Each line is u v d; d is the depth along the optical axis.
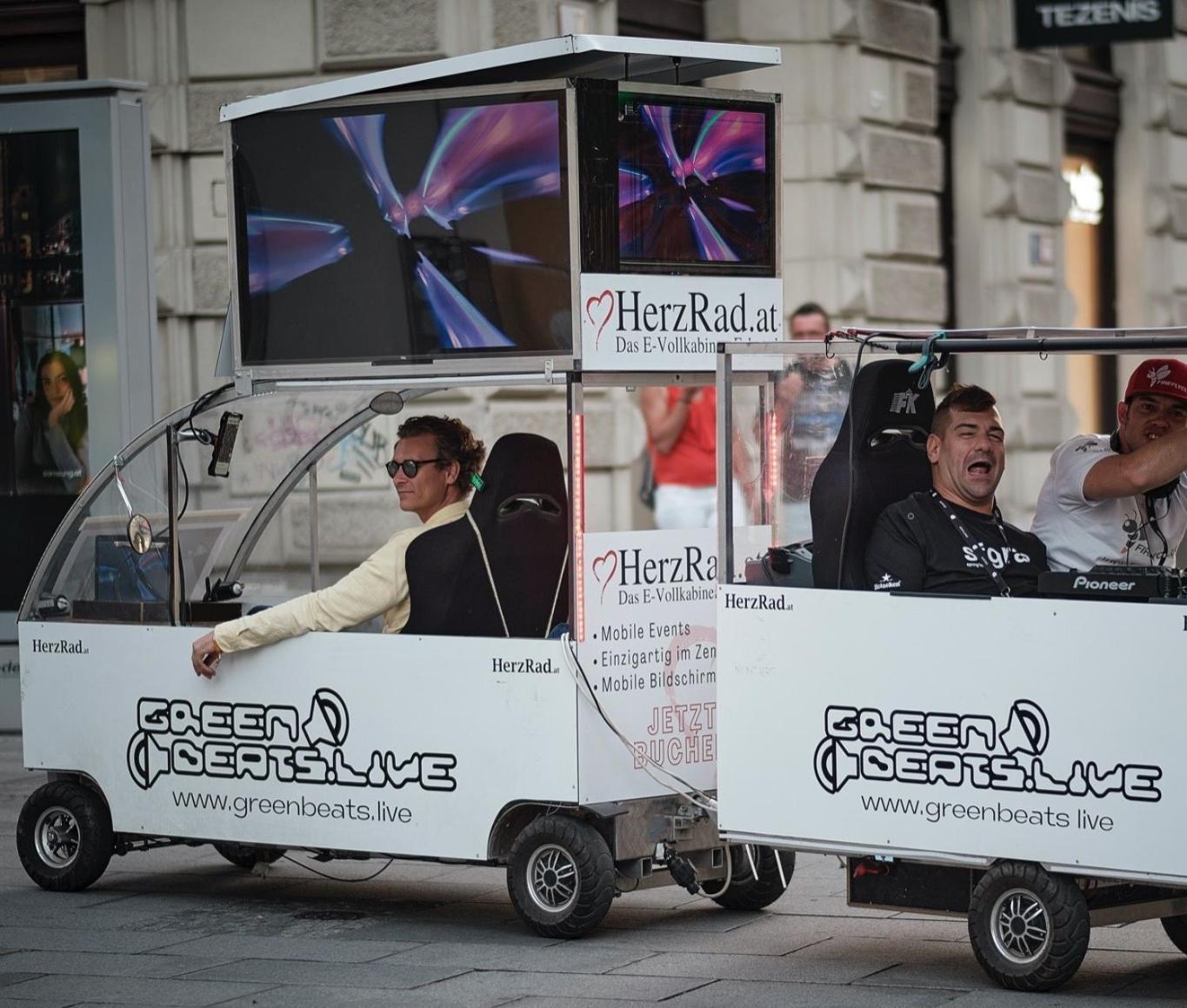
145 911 9.02
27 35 16.81
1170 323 25.66
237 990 7.50
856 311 19.31
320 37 15.70
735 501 8.66
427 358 8.42
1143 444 8.36
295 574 10.24
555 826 8.12
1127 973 7.66
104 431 13.69
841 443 7.85
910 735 7.38
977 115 21.86
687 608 8.44
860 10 19.16
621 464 16.78
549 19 15.75
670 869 8.29
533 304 8.12
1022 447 21.11
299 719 8.73
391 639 8.48
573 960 7.91
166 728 9.12
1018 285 22.33
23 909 9.07
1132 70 25.09
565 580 8.52
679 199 8.36
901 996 7.26
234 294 9.01
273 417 9.99
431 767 8.39
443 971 7.75
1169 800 6.84
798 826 7.66
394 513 15.38
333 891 9.48
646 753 8.27
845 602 7.51
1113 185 25.30
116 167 13.61
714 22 19.00
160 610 9.22
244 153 8.92
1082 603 6.99
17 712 14.01
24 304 13.80
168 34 16.08
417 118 8.40
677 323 8.37
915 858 7.40
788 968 7.76
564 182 8.01
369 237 8.57
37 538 13.88
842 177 19.17
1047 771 7.08
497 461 8.58
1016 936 7.27
